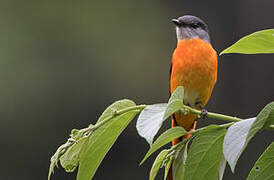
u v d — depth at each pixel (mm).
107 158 15773
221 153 3383
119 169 15734
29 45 17219
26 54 17000
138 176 15641
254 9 16609
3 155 15508
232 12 16781
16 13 17531
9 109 15930
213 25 16891
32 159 15531
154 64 18234
